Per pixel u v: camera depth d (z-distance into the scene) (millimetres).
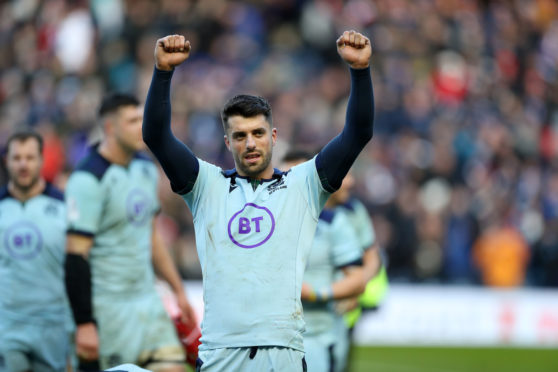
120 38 65312
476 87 71625
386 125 62906
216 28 67750
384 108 63844
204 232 15000
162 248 23125
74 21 66500
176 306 24000
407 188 57406
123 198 21219
